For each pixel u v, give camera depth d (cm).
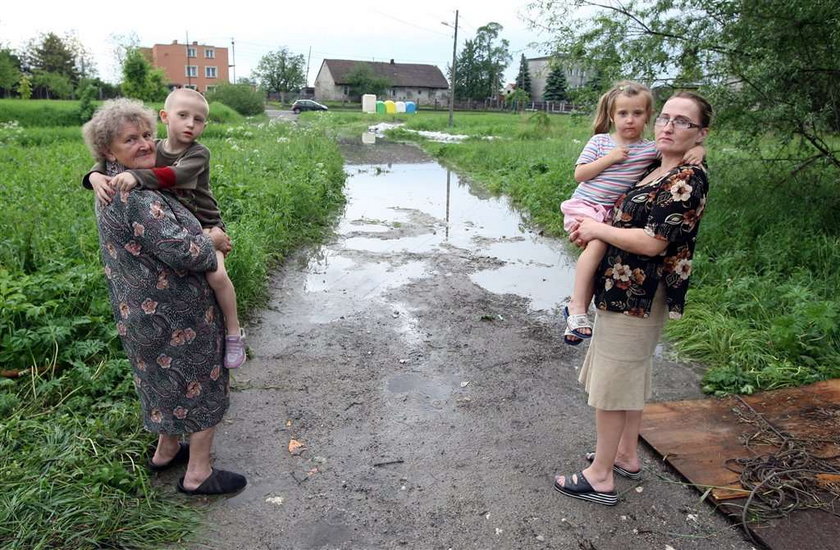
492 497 319
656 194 272
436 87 7775
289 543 284
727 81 707
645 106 303
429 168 1680
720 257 633
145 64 4019
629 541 289
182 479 315
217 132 2269
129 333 276
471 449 362
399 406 409
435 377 452
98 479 298
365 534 292
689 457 343
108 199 256
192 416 291
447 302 608
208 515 299
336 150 1772
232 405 403
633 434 326
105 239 267
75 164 1053
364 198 1180
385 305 596
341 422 388
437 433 378
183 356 280
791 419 380
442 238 870
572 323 291
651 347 293
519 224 967
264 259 667
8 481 290
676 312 278
